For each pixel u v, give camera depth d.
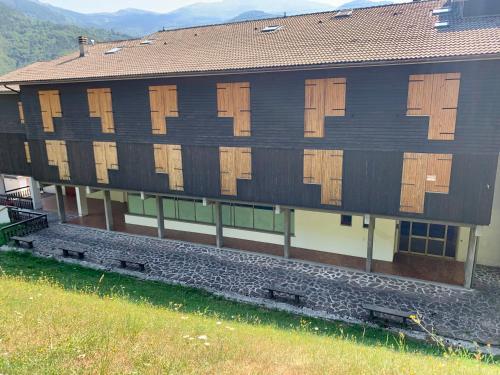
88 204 25.77
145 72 16.16
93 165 19.41
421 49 12.49
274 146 15.19
